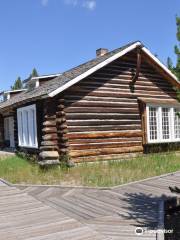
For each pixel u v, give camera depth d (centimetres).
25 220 617
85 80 1402
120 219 613
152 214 643
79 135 1359
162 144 1647
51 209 694
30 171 1202
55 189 902
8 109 1872
